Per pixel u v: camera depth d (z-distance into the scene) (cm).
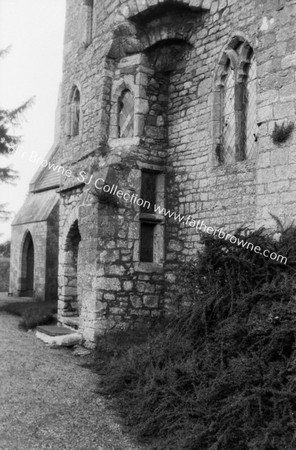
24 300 1853
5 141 1630
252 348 514
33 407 565
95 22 1045
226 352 539
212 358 549
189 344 607
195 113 920
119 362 706
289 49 644
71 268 1105
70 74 1155
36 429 508
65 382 670
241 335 532
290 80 639
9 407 555
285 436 434
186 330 629
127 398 600
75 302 1102
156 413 534
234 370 492
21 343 922
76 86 1126
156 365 620
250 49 826
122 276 912
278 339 493
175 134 964
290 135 631
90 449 481
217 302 582
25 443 473
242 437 457
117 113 982
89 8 1105
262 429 441
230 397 479
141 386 595
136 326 916
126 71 972
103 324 883
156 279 948
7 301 1797
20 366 723
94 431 524
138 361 660
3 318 1328
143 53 962
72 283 1104
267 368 482
